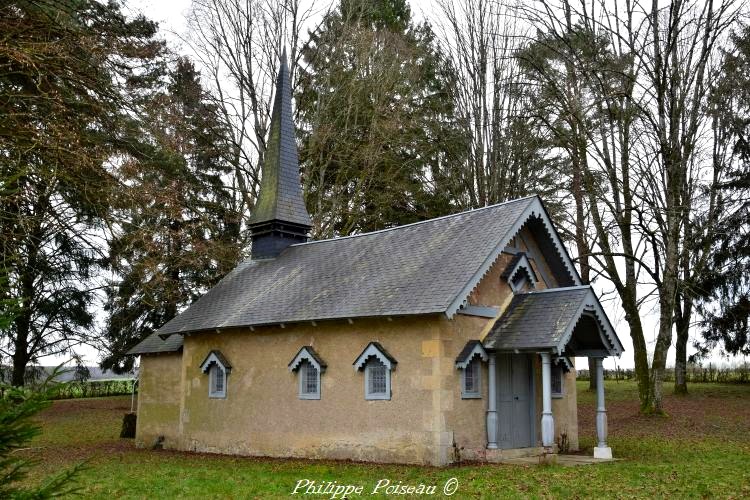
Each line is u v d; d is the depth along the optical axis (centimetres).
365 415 1783
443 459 1627
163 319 3572
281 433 1978
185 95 3288
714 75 2628
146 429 2425
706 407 2956
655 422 2548
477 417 1742
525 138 3209
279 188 2658
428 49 4038
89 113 1761
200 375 2258
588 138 2739
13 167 1462
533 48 2975
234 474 1559
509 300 1927
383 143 3534
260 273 2452
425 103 3775
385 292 1816
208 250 2527
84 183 1714
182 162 2711
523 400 1933
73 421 3234
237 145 3450
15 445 565
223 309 2278
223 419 2155
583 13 2834
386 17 4097
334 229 3688
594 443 2181
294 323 1953
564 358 2034
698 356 3638
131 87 1942
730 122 3086
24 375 3203
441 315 1672
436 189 3719
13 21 1528
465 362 1694
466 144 3350
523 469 1547
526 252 2045
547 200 3145
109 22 1836
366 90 3581
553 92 2789
